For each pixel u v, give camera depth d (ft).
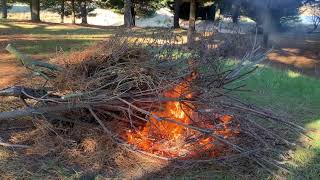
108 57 15.64
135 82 14.92
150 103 15.35
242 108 15.81
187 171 14.24
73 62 16.03
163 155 15.05
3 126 17.12
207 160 14.16
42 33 59.21
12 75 26.45
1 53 36.50
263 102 23.03
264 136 16.65
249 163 14.75
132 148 14.82
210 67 15.90
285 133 17.80
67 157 14.66
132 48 15.69
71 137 15.74
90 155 14.75
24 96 16.26
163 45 15.97
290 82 28.02
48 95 15.98
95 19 125.80
